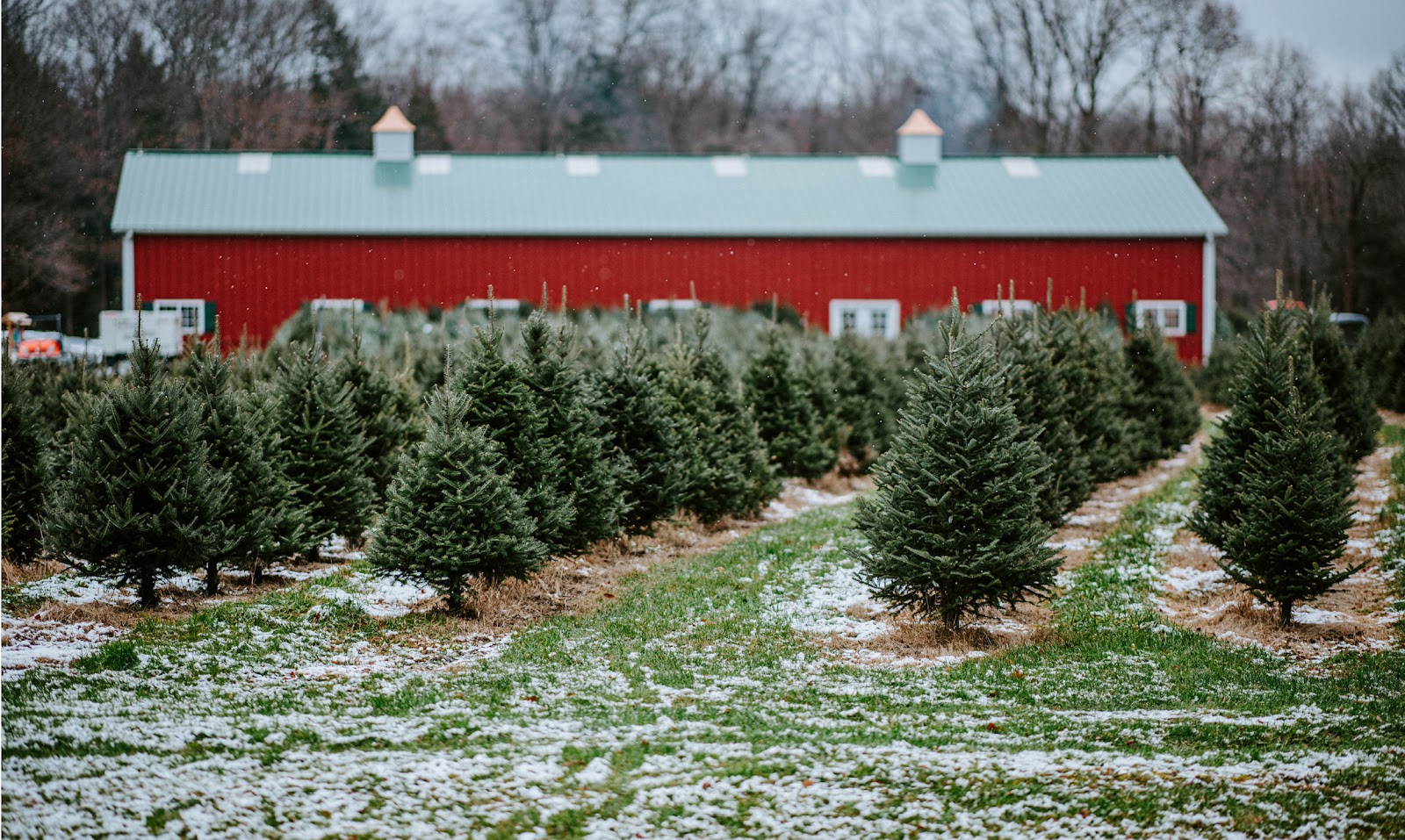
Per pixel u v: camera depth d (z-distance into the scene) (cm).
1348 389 2284
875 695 1262
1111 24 7325
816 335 4041
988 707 1227
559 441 1764
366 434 2009
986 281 4612
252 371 2297
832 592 1728
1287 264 6688
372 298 4366
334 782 921
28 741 970
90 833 809
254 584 1698
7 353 1734
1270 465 1606
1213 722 1168
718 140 8656
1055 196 4797
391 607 1591
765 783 956
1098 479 2255
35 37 5791
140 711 1084
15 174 5481
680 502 2050
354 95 7656
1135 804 925
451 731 1059
